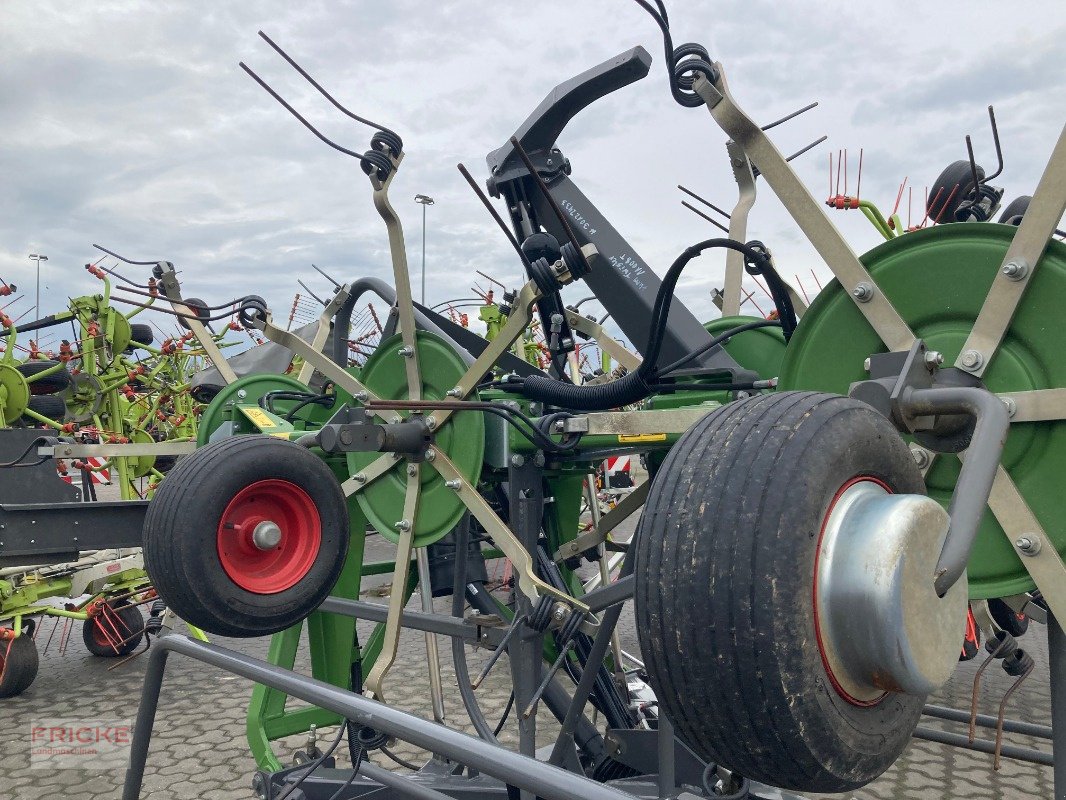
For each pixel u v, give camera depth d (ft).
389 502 8.70
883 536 3.05
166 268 11.38
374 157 7.50
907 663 2.99
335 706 5.41
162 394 31.53
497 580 22.11
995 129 7.64
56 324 26.32
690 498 3.37
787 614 3.04
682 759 8.91
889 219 10.87
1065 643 5.12
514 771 4.24
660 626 3.34
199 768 12.70
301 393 13.34
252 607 7.50
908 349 4.68
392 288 11.41
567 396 7.59
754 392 8.04
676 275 6.18
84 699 16.19
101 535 9.86
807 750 3.13
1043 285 4.36
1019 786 11.68
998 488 4.46
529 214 8.89
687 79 5.22
